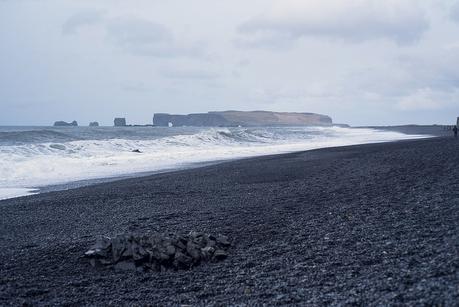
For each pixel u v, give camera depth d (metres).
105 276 6.88
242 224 9.84
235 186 15.87
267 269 6.69
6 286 6.52
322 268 6.39
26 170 21.81
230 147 41.72
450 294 4.54
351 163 21.33
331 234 8.36
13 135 39.72
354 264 6.39
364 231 8.31
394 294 4.80
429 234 7.55
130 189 15.79
